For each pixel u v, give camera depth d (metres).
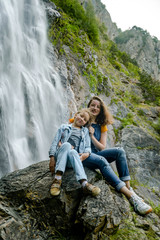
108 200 2.54
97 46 13.05
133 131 8.43
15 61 5.60
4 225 2.13
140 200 2.84
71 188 2.64
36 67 6.34
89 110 3.11
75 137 2.88
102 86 9.49
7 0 5.80
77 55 8.45
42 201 2.53
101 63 12.52
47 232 2.39
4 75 5.00
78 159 2.59
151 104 14.02
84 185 2.51
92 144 3.26
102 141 3.31
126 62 23.56
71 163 2.59
